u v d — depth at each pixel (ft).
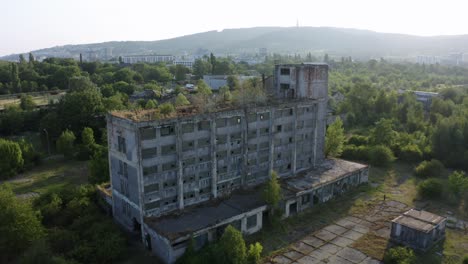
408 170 285.23
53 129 361.71
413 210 193.16
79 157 325.21
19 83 554.46
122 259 164.76
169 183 180.86
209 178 196.24
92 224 185.78
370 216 208.64
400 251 162.91
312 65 239.91
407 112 431.84
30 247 154.20
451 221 201.67
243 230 183.93
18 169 292.81
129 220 187.01
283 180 227.40
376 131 328.90
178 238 156.76
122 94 482.69
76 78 531.50
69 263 147.33
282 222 198.80
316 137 248.93
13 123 398.21
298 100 234.99
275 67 253.44
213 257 154.10
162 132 174.81
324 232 191.01
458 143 293.64
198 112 193.36
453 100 494.18
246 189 211.82
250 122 209.77
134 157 170.30
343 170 246.68
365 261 164.45
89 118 368.89
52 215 197.57
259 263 163.12
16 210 162.50
